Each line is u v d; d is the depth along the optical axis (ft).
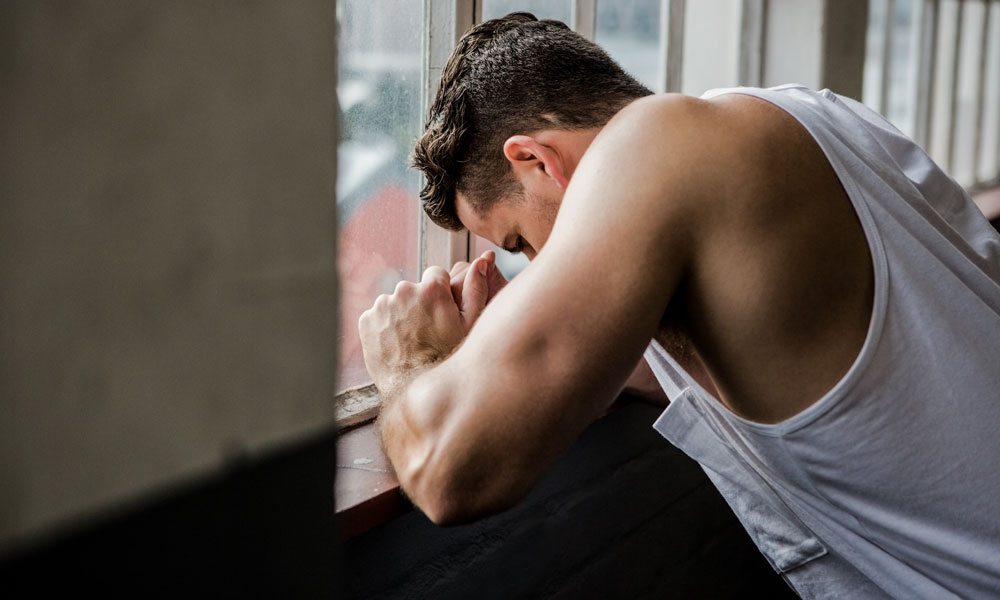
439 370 2.93
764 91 3.17
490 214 3.91
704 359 3.15
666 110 2.97
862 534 3.36
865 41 9.14
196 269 1.53
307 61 1.69
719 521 7.04
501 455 2.77
